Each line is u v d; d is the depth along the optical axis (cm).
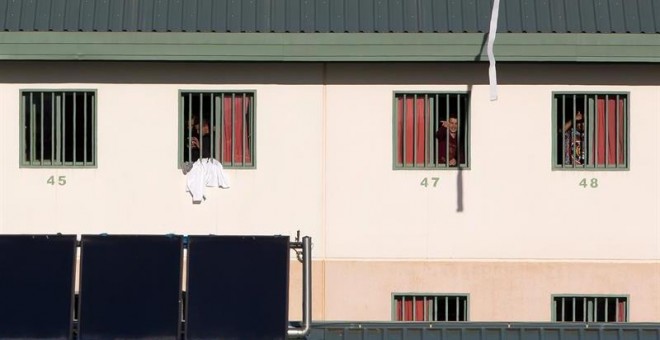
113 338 8150
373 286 10925
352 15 10694
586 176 10956
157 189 10925
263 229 10925
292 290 10888
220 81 10912
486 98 10931
